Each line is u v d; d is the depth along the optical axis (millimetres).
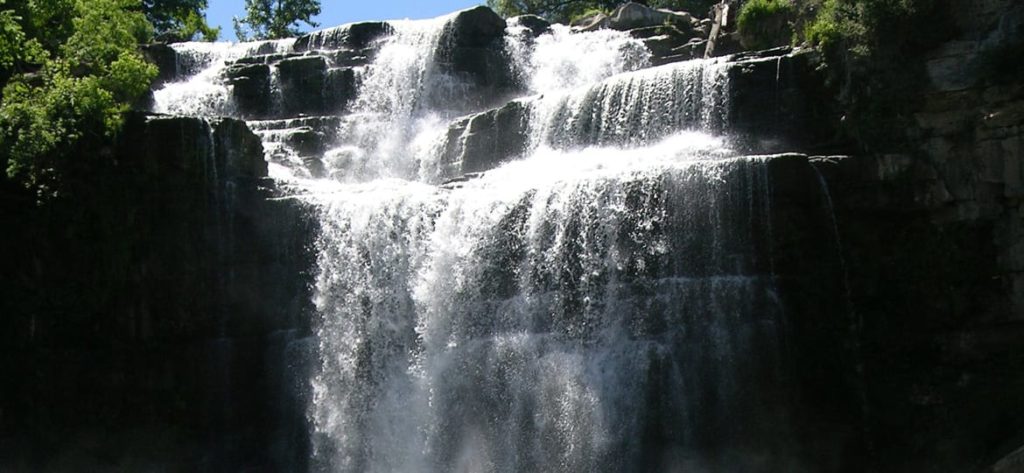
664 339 23062
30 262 27000
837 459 22656
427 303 25453
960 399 22688
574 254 24047
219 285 26719
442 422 24734
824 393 22844
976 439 22062
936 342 23141
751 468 22484
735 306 22766
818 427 22703
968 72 23547
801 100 26359
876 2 24422
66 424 26828
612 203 23828
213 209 26906
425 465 24797
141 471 26625
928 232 23531
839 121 25359
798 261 22938
